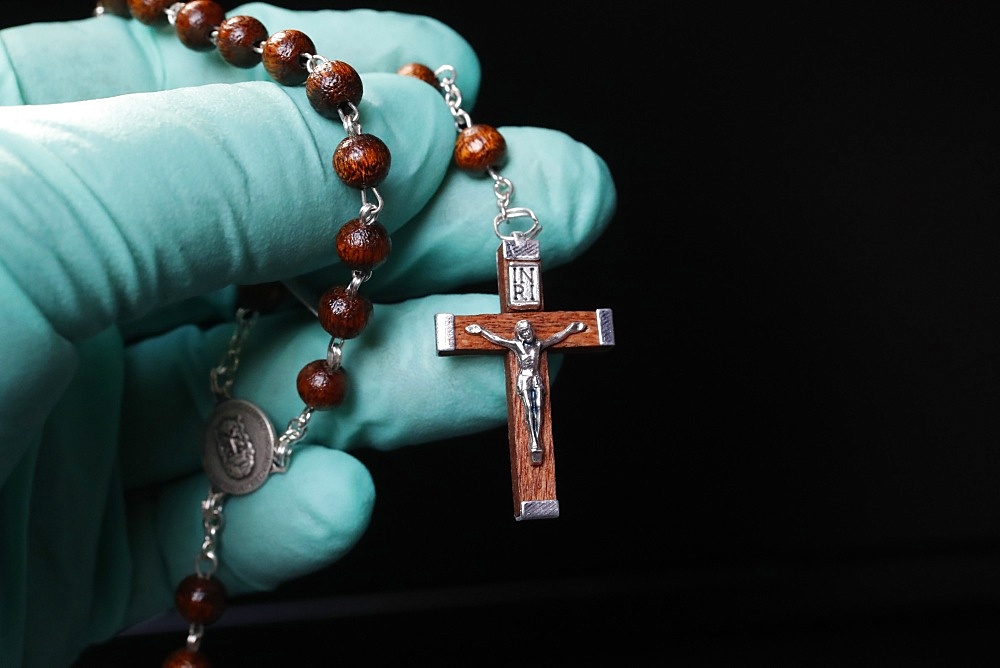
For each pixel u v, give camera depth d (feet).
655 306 1.22
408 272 0.92
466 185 0.91
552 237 0.91
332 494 0.87
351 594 1.17
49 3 1.15
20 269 0.77
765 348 1.22
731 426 1.22
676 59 1.24
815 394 1.22
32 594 0.89
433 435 0.89
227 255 0.83
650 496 1.21
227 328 0.94
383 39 0.96
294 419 0.87
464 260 0.92
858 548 1.21
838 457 1.22
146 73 0.94
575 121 1.23
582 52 1.23
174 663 0.90
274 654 1.13
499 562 1.19
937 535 1.21
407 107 0.89
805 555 1.20
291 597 1.16
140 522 0.94
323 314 0.85
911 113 1.24
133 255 0.80
